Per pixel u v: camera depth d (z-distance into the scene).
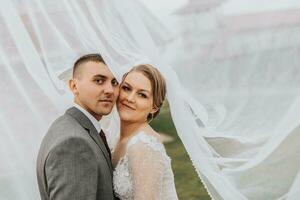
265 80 3.07
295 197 2.96
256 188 3.15
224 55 3.13
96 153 2.59
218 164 3.14
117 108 2.90
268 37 3.08
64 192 2.46
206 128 3.14
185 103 3.12
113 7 2.98
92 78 2.71
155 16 3.11
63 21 3.00
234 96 3.14
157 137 2.90
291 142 3.08
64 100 3.03
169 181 2.87
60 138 2.53
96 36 2.96
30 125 3.03
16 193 3.02
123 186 2.75
